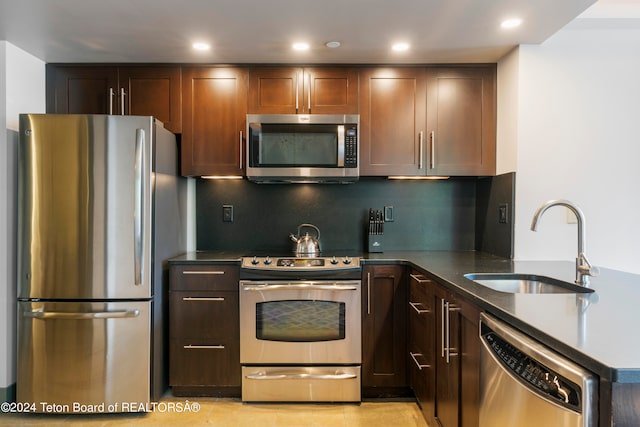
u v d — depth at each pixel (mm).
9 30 2094
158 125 2264
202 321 2365
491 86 2598
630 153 2332
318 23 2031
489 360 1204
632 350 821
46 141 2117
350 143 2502
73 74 2559
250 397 2322
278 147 2500
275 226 2926
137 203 2135
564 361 858
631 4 2209
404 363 2387
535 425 938
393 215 2914
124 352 2158
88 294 2139
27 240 2131
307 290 2307
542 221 2350
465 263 2215
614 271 1940
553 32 2145
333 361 2328
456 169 2605
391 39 2223
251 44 2289
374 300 2389
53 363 2146
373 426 2074
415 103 2602
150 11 1900
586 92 2334
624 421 750
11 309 2230
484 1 1811
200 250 2914
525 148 2344
